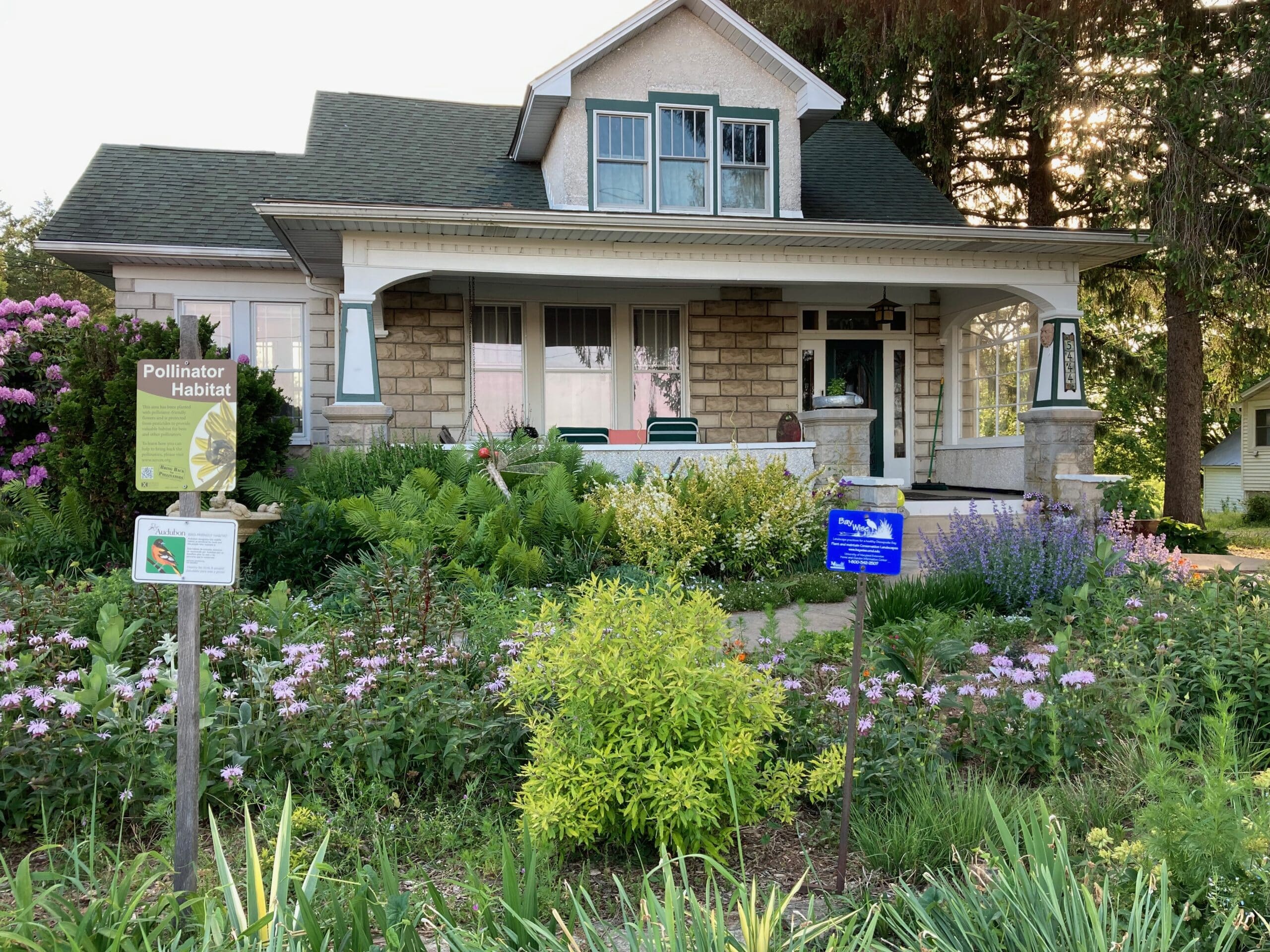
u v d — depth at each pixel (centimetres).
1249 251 1206
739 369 1447
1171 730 416
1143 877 241
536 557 757
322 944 209
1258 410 2911
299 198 1226
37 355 1163
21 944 207
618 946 263
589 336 1403
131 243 1195
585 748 314
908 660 468
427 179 1343
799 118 1341
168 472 270
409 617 497
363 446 1050
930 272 1233
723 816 328
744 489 970
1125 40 1162
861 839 327
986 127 1742
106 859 317
